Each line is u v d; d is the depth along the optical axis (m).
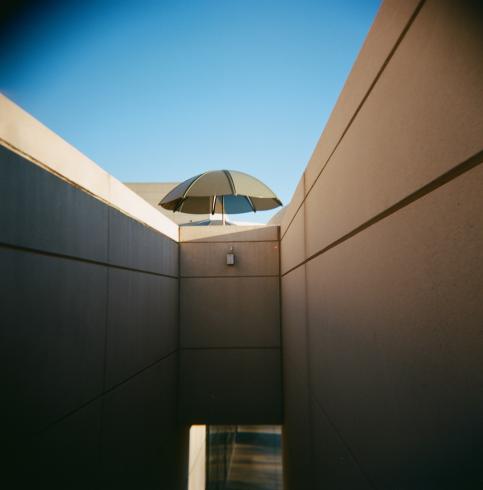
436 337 1.35
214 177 8.02
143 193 19.19
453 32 1.21
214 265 7.61
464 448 1.17
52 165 2.99
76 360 3.27
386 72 1.82
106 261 3.95
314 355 3.86
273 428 18.81
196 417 7.27
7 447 2.34
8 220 2.42
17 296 2.49
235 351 7.44
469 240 1.14
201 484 9.71
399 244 1.69
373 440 2.04
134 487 4.59
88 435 3.45
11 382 2.40
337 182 2.83
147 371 5.29
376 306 1.99
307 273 4.28
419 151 1.46
